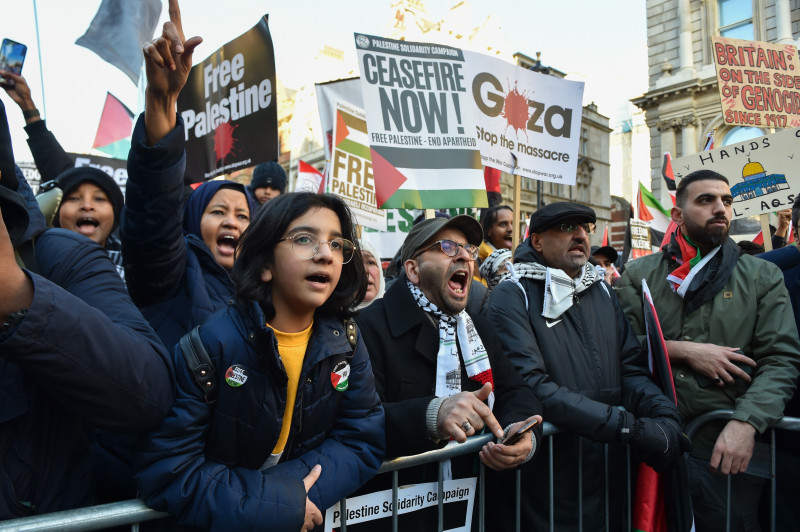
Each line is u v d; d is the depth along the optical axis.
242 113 3.71
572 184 4.23
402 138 3.45
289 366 1.44
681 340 2.60
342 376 1.53
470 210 5.06
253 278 1.41
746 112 4.24
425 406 1.68
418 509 1.86
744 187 3.75
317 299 1.40
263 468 1.44
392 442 1.68
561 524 2.20
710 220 2.52
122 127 7.03
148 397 1.21
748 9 16.55
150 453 1.27
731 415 2.30
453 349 2.01
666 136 18.34
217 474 1.30
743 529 2.43
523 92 4.09
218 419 1.33
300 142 35.47
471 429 1.60
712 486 2.45
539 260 2.58
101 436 1.56
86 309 1.11
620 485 2.38
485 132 3.89
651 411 2.27
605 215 30.12
